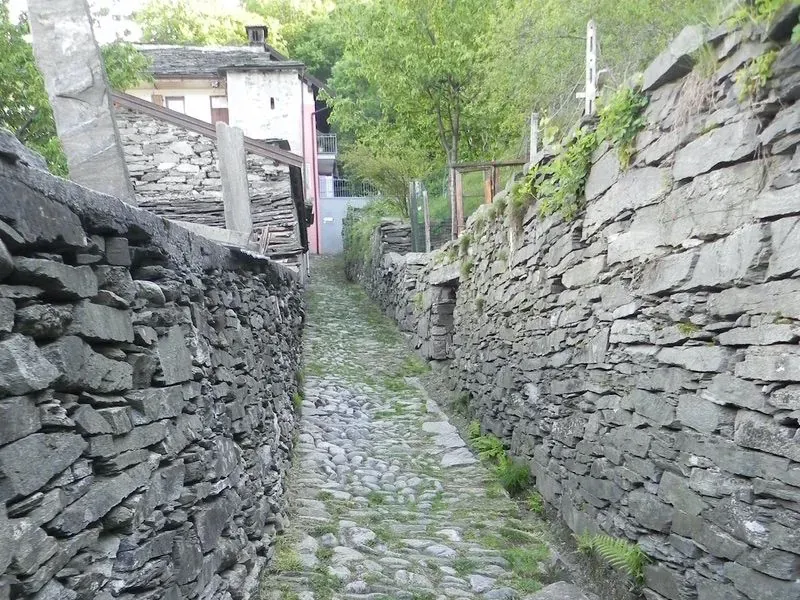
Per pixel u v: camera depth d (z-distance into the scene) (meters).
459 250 9.13
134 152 8.79
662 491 3.36
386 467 6.51
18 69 7.95
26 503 1.50
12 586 1.45
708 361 2.95
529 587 4.04
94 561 1.84
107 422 1.93
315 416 7.93
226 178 5.07
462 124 15.20
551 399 5.25
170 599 2.34
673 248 3.29
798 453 2.43
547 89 6.85
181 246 2.83
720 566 2.88
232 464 3.33
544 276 5.39
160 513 2.30
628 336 3.75
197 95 17.44
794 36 2.27
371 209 20.53
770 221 2.59
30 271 1.59
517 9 7.85
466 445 7.25
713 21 2.87
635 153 3.68
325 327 13.73
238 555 3.29
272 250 8.69
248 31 19.00
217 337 3.33
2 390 1.43
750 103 2.66
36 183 1.63
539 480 5.51
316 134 24.88
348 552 4.33
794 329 2.43
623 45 5.08
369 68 14.75
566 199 4.64
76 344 1.80
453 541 4.73
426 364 10.90
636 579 3.54
